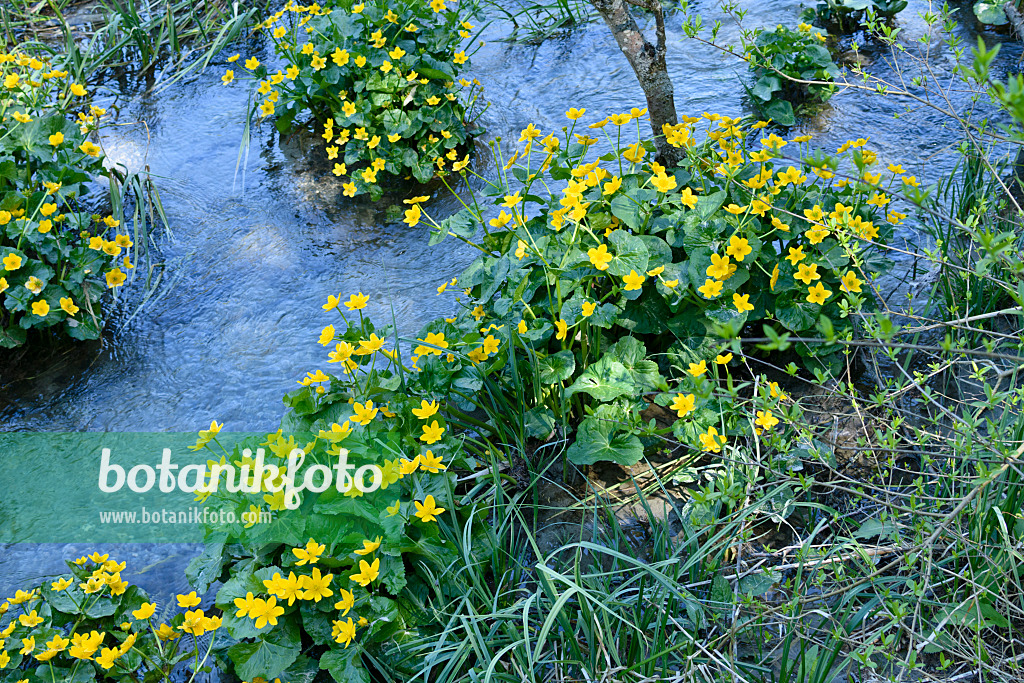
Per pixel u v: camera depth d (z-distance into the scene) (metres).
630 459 2.80
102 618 2.55
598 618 2.39
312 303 3.96
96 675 2.46
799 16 5.66
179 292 4.07
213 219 4.54
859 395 3.09
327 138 4.64
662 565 2.32
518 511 2.64
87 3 6.70
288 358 3.69
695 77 5.21
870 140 4.52
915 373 2.53
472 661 2.45
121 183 4.56
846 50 5.27
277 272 4.16
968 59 4.96
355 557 2.41
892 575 2.47
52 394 3.60
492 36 6.00
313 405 2.81
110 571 2.55
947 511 2.56
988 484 2.27
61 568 2.88
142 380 3.64
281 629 2.37
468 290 3.65
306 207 4.59
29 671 2.46
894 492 2.40
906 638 2.36
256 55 5.96
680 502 2.85
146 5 6.41
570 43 5.77
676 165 3.92
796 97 4.94
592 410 3.02
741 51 5.34
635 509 2.86
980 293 3.09
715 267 2.72
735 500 2.32
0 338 3.60
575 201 2.91
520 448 2.95
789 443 2.56
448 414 3.13
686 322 3.09
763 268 3.02
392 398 2.81
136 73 5.88
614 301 3.18
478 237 4.21
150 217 4.52
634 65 3.70
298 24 5.87
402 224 4.42
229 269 4.20
